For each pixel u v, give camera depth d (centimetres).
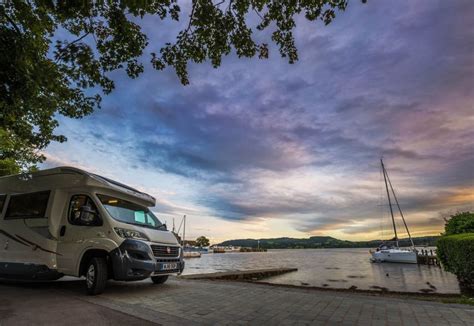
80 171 814
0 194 939
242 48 764
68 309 557
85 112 966
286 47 769
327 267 4688
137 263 704
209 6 680
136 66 792
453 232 1867
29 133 1143
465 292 1243
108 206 794
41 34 791
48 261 774
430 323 515
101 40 759
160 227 902
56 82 797
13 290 762
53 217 804
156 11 676
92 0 664
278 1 697
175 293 761
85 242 746
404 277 3025
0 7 688
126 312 546
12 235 854
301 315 563
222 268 4803
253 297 727
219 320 522
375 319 539
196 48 755
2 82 731
